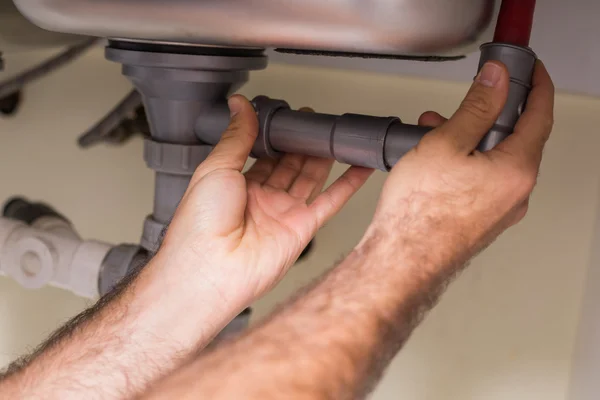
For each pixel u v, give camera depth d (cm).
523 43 39
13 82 74
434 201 39
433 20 34
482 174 38
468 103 38
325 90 73
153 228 54
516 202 40
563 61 57
